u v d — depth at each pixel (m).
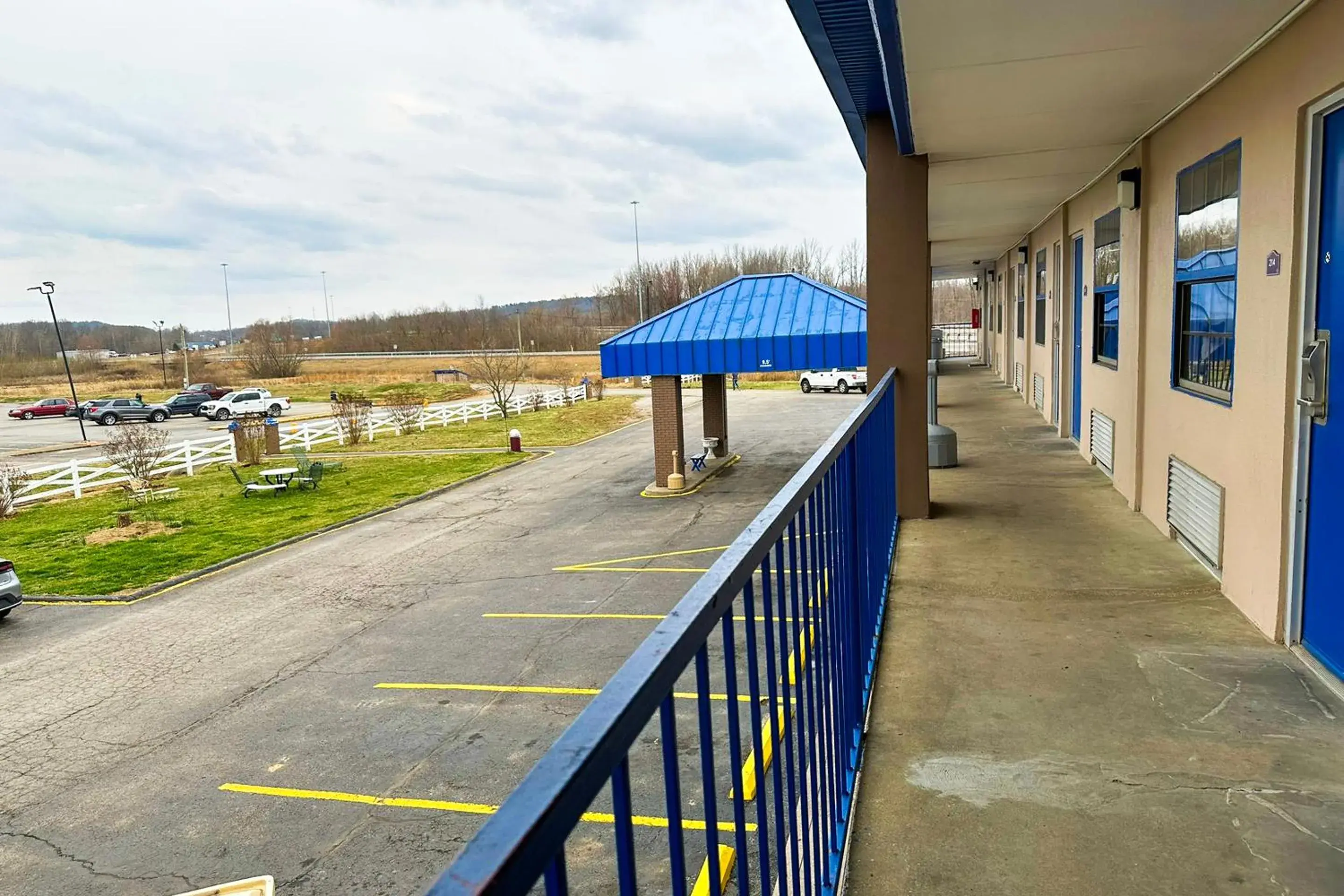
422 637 9.46
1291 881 2.26
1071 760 2.93
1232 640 3.91
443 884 0.59
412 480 21.62
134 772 6.71
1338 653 3.39
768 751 5.23
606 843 4.78
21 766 6.97
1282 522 3.79
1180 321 5.58
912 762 2.97
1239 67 4.34
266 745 6.97
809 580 2.36
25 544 16.41
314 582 12.48
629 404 42.03
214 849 5.51
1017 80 4.50
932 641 4.05
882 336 6.38
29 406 48.25
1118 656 3.78
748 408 35.41
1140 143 6.39
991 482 7.89
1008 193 9.27
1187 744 3.00
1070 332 10.55
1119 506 6.70
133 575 13.45
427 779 6.17
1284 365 3.77
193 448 28.34
